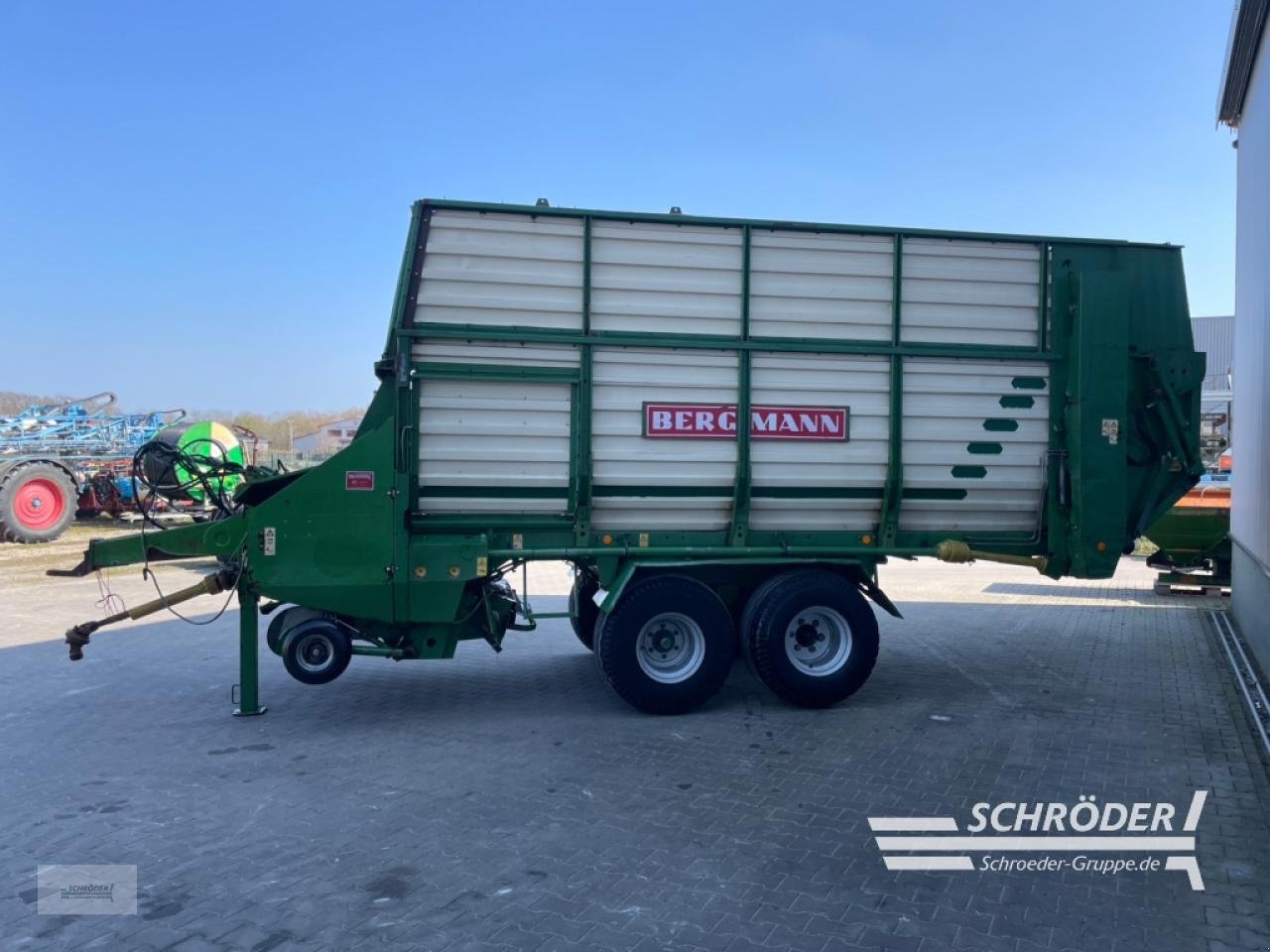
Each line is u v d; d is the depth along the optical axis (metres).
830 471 7.24
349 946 3.66
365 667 8.65
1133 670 8.34
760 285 7.06
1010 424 7.42
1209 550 12.70
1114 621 10.87
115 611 11.98
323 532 6.69
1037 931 3.76
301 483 6.66
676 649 7.09
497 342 6.75
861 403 7.24
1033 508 7.56
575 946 3.65
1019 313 7.41
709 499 7.14
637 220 6.88
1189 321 7.61
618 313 6.89
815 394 7.18
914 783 5.48
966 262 7.33
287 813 5.07
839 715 6.95
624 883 4.20
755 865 4.39
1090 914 3.90
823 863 4.40
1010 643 9.60
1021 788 5.39
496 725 6.76
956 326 7.33
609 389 6.92
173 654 9.24
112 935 3.76
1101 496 7.28
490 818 4.98
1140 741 6.28
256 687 7.03
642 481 7.02
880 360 7.24
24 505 19.66
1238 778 5.55
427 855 4.52
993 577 15.18
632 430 6.95
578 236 6.82
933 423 7.33
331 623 6.95
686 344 6.93
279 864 4.43
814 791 5.36
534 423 6.85
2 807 5.19
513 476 6.86
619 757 6.01
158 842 4.70
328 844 4.66
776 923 3.82
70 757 6.08
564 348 6.84
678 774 5.66
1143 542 18.78
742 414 7.06
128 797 5.33
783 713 7.02
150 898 4.08
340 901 4.04
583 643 9.00
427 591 6.82
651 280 6.93
